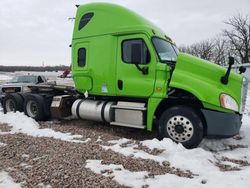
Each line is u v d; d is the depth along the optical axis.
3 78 32.12
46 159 5.34
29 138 6.89
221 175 4.71
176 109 6.47
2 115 9.55
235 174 4.78
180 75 6.45
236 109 6.32
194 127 6.30
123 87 7.27
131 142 6.66
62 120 9.48
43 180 4.48
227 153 6.17
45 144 6.35
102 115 7.67
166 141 6.32
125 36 7.25
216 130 6.24
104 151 5.84
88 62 7.83
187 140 6.38
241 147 6.70
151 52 6.87
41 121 9.35
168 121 6.58
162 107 7.04
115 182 4.38
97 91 7.75
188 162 5.24
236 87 6.39
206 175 4.77
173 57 7.52
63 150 5.88
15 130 7.93
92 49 7.76
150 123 6.90
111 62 7.43
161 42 7.28
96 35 7.68
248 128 8.24
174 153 5.77
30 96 9.36
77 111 8.22
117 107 7.41
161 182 4.39
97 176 4.57
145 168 5.00
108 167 4.95
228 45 56.09
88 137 7.16
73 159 5.32
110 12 7.51
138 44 7.03
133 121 7.19
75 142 6.58
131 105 7.27
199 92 6.23
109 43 7.46
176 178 4.55
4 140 6.72
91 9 7.82
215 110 6.23
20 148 6.07
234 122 6.30
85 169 4.85
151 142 6.45
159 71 6.79
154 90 6.83
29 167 5.02
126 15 7.30
